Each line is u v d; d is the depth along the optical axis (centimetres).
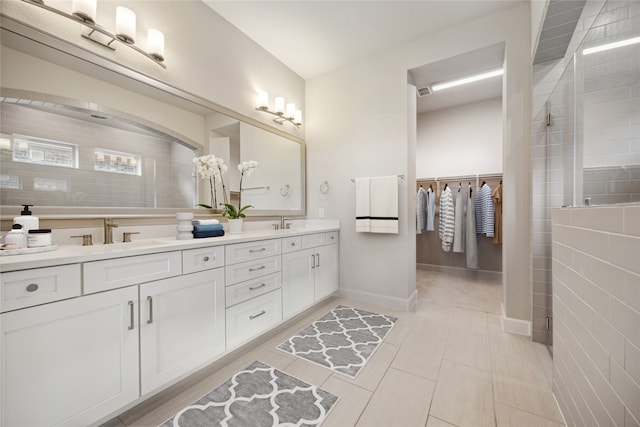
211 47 216
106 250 120
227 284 167
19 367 91
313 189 321
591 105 119
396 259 267
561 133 177
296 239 229
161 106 183
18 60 126
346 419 124
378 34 247
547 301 195
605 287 85
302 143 319
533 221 200
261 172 264
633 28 89
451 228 382
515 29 213
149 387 127
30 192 129
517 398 138
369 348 189
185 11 197
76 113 144
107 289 113
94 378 109
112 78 158
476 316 246
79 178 145
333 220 305
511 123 216
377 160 277
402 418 125
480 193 379
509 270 217
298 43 260
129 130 166
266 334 212
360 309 264
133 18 157
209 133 215
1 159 121
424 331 215
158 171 181
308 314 252
